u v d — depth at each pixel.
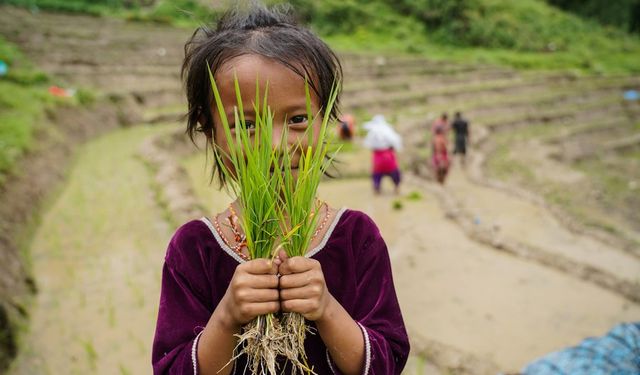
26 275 5.48
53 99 12.34
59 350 4.23
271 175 1.26
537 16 36.69
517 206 10.39
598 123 22.59
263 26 1.35
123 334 4.48
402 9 32.44
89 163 10.37
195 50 1.35
